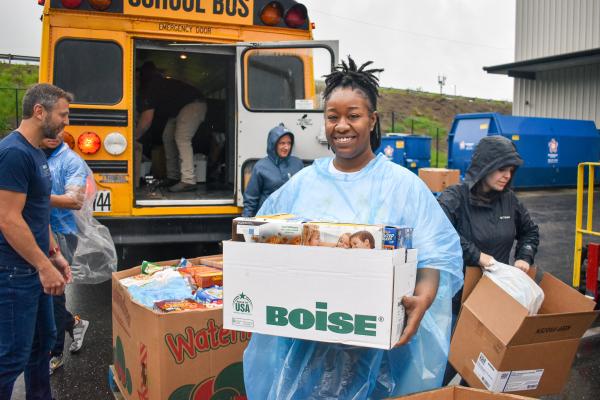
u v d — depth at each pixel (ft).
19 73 75.51
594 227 32.04
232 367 9.24
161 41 16.89
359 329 5.36
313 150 17.69
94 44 16.37
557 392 8.43
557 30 62.80
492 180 9.93
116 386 10.85
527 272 10.39
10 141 9.04
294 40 17.85
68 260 12.91
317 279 5.47
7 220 8.80
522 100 68.33
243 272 5.74
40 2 17.19
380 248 5.46
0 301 9.01
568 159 48.96
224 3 17.21
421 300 5.78
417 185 6.44
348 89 6.39
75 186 12.16
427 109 126.52
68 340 15.10
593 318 7.98
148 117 19.54
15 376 9.20
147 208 16.83
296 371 6.39
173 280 10.39
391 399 5.65
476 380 8.34
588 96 61.05
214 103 22.40
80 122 16.17
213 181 22.59
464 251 9.37
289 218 6.27
